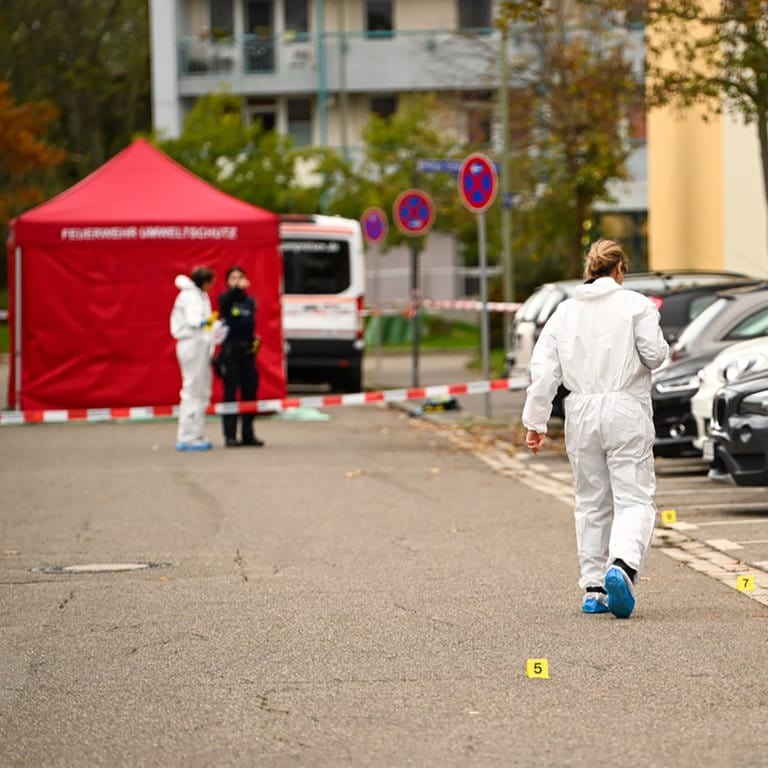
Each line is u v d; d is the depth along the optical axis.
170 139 115.94
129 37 177.25
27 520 34.81
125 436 55.69
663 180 81.94
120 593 25.34
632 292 22.75
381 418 62.06
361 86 141.38
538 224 87.94
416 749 15.74
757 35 51.44
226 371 50.59
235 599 24.52
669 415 38.84
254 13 143.25
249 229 62.78
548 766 15.00
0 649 21.17
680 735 16.05
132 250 62.06
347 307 74.81
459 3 143.25
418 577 26.19
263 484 40.62
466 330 137.25
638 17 53.72
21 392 61.91
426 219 71.50
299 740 16.20
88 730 16.84
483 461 45.38
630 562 22.11
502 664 19.53
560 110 84.19
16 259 61.88
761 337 38.12
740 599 23.59
